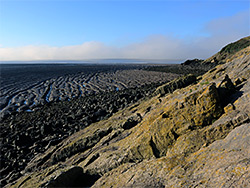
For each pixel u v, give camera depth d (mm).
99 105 36188
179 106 11977
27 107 41125
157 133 11523
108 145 14656
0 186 15422
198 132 10391
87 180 11859
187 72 87000
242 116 9523
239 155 7258
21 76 93875
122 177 9812
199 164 8250
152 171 9164
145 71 113688
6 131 26516
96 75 100688
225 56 94875
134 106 23594
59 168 12500
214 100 10953
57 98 49719
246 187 5953
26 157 19484
